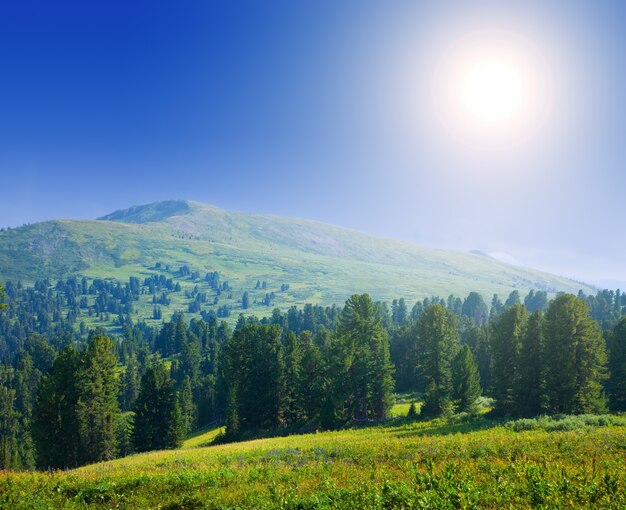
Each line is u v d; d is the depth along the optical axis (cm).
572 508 938
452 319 11412
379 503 1070
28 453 8544
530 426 3066
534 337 4781
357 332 6231
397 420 5350
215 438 6706
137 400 5862
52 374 4822
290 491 1299
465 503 995
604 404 4453
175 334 17550
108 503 1379
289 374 6712
